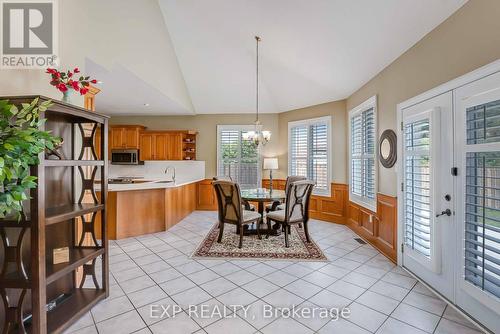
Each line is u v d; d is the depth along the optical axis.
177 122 6.79
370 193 4.03
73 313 1.92
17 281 1.57
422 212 2.61
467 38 2.05
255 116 6.65
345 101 5.07
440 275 2.38
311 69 4.41
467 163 2.01
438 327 1.92
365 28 2.91
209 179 6.66
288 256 3.35
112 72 3.38
